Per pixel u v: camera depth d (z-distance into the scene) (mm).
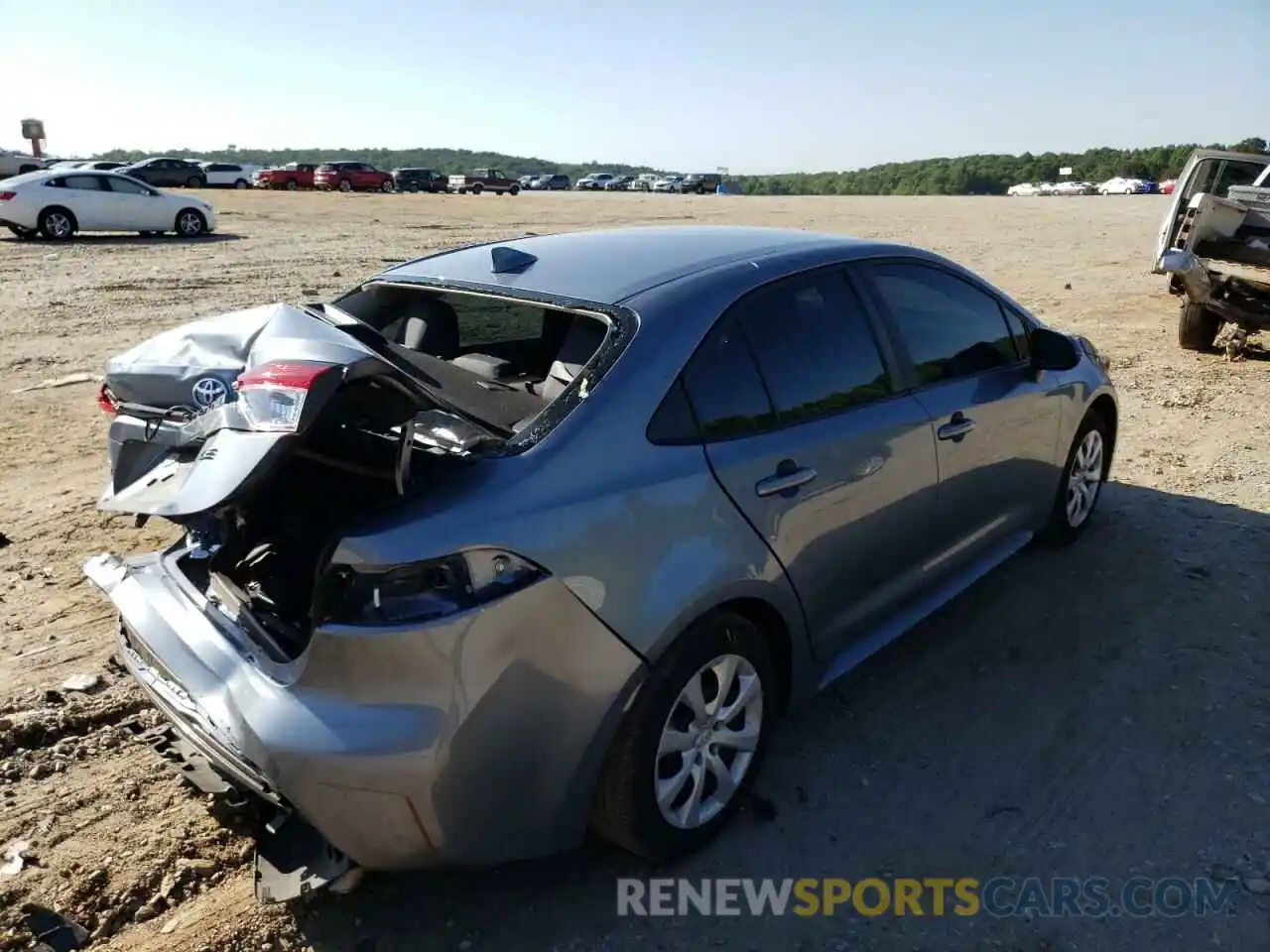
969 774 3531
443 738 2451
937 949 2811
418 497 2564
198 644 2834
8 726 3686
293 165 53312
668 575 2797
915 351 3889
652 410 2914
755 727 3215
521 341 3617
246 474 2314
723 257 3506
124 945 2785
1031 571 5059
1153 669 4180
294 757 2438
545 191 75688
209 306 12664
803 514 3234
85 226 21547
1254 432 7383
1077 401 4914
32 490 6078
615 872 3086
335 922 2885
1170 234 10344
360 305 3980
